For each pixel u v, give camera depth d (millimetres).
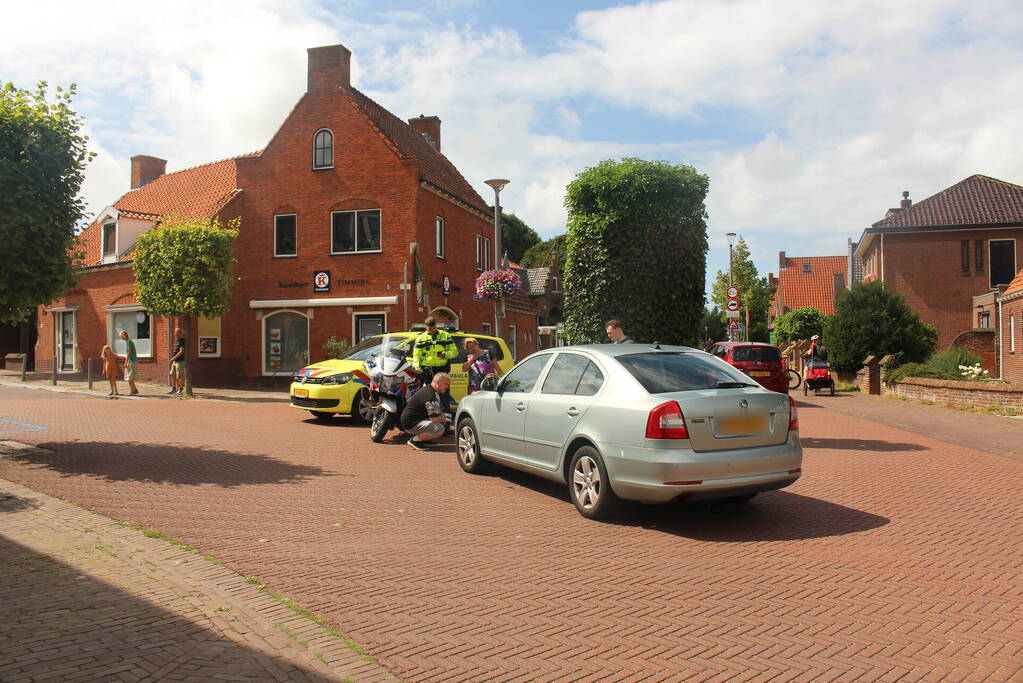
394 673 3592
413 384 11383
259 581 4898
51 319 27484
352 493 7660
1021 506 7184
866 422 14609
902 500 7457
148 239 19875
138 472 8516
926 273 32938
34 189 9125
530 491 7871
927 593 4754
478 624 4227
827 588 4852
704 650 3885
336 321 23250
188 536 5941
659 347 7227
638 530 6312
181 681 3424
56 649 3738
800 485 8219
